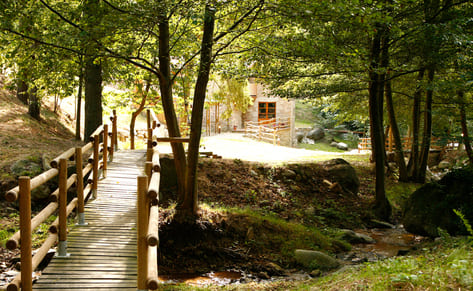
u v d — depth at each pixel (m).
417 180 19.62
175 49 13.15
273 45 10.83
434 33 11.65
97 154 8.87
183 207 11.48
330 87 15.13
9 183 11.48
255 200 14.23
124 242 6.84
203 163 15.33
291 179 16.19
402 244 12.09
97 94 15.30
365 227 14.38
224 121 33.47
